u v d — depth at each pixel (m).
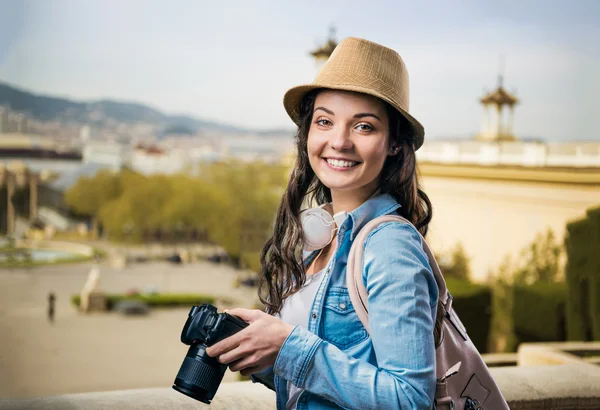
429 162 22.17
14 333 47.19
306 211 1.42
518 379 2.20
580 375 2.25
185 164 83.94
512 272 20.12
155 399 1.87
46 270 69.44
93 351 43.62
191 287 62.53
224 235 78.25
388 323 1.19
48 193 82.75
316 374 1.21
